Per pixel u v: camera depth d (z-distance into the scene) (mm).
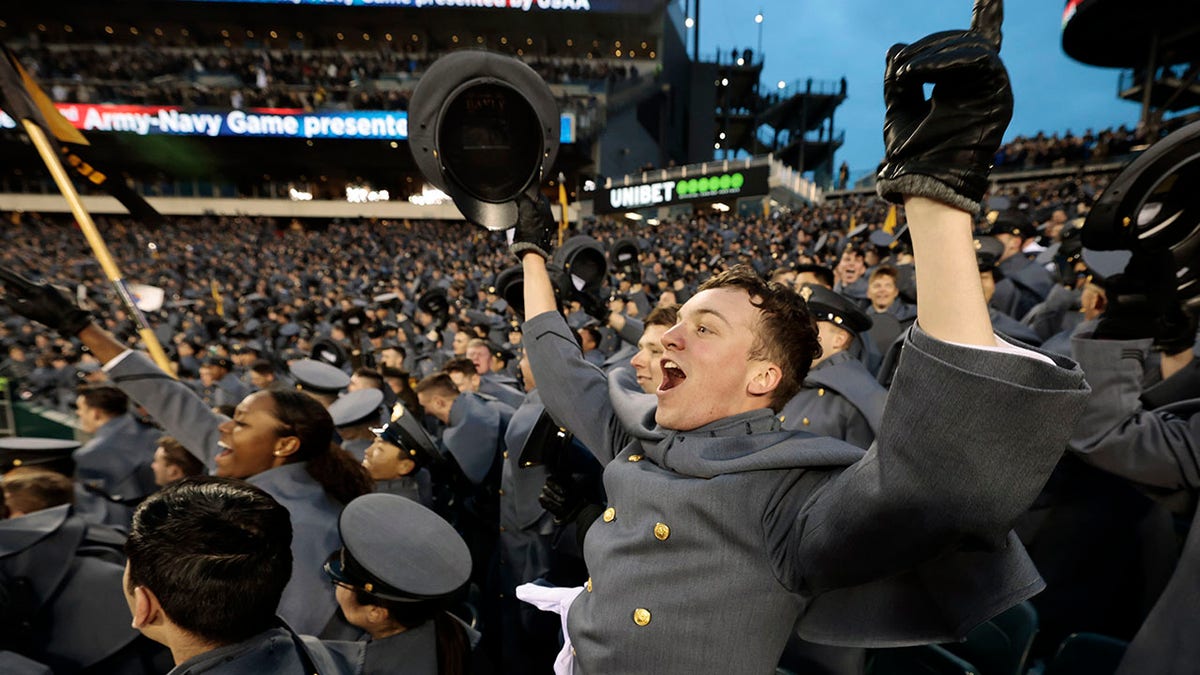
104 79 28578
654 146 37938
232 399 6270
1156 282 1275
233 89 28047
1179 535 2199
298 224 33469
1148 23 21703
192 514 1123
